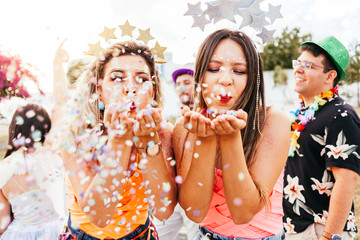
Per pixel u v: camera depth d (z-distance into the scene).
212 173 1.11
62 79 1.30
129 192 1.25
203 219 1.21
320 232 1.78
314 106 1.82
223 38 1.18
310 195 1.81
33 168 1.84
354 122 1.69
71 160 1.18
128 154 1.14
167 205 1.14
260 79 1.22
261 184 1.13
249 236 1.18
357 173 1.63
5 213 2.01
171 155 1.33
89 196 1.11
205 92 1.16
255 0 1.26
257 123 1.20
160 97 1.48
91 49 1.43
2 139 1.99
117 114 1.05
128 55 1.31
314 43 1.93
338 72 1.93
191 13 1.26
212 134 1.02
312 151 1.79
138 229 1.28
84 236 1.24
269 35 1.28
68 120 1.22
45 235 2.00
